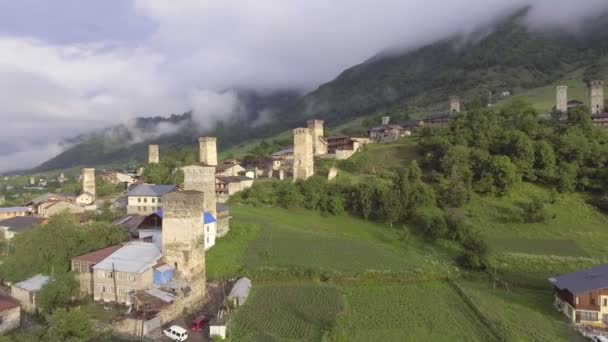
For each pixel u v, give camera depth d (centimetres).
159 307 5744
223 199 13088
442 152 12838
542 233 9350
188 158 18575
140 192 11744
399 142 15988
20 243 7550
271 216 11375
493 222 9981
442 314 6131
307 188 12362
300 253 8544
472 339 5369
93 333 5106
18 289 6488
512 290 7056
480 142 12862
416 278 7575
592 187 10981
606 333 5384
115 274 6322
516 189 11312
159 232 8375
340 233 10169
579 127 13112
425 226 9906
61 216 8475
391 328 5666
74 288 6462
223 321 5475
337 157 15450
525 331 5519
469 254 7950
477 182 11444
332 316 5962
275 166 16612
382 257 8450
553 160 11550
